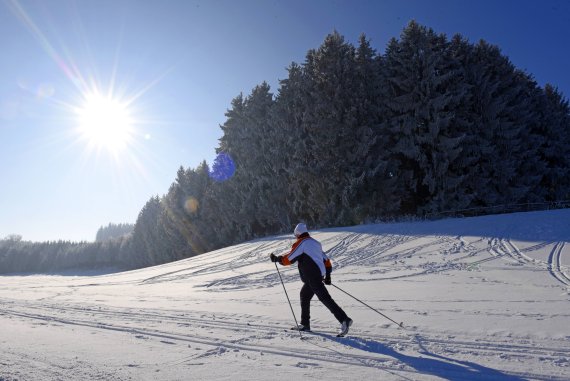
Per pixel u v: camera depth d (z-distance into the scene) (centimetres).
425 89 2955
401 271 1216
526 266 1087
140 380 347
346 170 2917
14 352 462
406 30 3080
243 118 3884
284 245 2288
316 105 3030
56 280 2420
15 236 11425
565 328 463
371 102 3031
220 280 1452
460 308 623
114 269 7225
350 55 3102
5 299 1168
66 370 384
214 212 4103
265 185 3566
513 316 543
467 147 2883
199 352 439
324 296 498
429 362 371
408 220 2731
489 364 358
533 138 3356
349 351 420
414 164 3064
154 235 5625
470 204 2973
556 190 3606
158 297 1072
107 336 545
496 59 3334
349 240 2003
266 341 479
